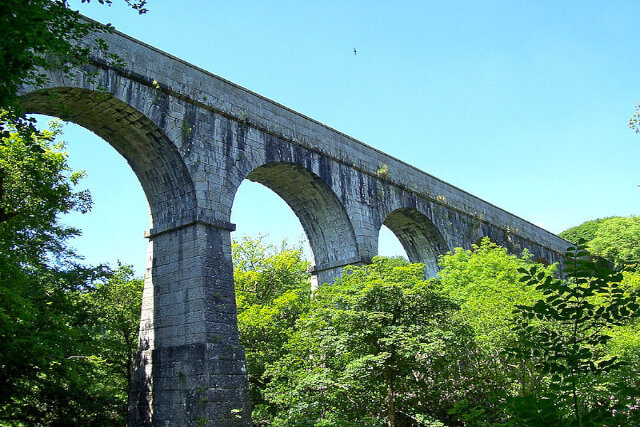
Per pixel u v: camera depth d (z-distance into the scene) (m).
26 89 17.39
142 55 20.69
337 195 27.45
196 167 21.22
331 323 21.11
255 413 24.34
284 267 37.84
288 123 25.94
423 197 34.19
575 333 7.79
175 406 18.58
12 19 10.98
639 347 18.80
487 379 20.95
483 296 23.27
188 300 19.73
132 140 21.31
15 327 17.92
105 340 28.44
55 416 24.00
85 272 25.22
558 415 6.77
